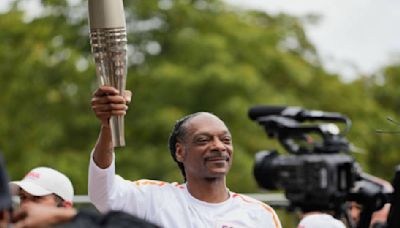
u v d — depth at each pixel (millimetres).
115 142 5367
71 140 17922
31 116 18188
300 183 7180
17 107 18297
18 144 17891
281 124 7352
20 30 18750
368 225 7227
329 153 7211
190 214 6086
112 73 5199
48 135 17688
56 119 18047
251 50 18219
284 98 17656
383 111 19188
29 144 17750
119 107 5305
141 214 6055
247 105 17031
